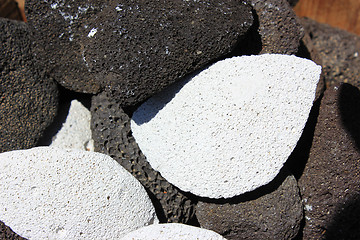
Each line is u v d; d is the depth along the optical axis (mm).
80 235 196
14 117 227
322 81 241
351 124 212
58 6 225
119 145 225
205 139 202
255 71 203
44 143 241
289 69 206
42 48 234
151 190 221
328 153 214
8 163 200
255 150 200
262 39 229
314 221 218
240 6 208
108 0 223
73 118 248
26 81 232
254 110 200
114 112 230
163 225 192
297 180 227
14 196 197
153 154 218
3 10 311
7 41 228
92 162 199
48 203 194
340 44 296
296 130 205
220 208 211
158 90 203
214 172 202
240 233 213
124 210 199
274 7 227
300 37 231
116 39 196
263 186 208
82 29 225
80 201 194
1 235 203
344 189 209
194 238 187
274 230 205
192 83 210
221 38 200
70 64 235
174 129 210
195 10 201
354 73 284
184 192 223
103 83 202
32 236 199
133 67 194
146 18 197
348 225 210
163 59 196
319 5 356
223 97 202
